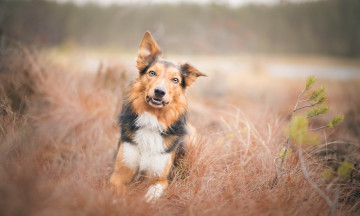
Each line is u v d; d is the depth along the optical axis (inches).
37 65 214.8
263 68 732.7
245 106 322.7
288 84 499.8
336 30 1471.5
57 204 92.5
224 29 744.3
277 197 120.0
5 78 188.2
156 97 135.4
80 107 205.2
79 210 95.0
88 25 727.1
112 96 215.6
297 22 1419.8
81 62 318.7
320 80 498.3
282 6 1365.7
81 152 169.0
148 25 658.8
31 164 117.9
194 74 156.7
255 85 508.4
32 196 85.7
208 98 383.6
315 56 1449.3
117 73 237.1
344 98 333.1
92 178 139.6
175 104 147.9
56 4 526.6
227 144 171.5
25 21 309.4
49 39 368.2
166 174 145.6
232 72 616.1
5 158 120.8
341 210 122.3
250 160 158.9
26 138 142.9
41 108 203.2
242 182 138.3
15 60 201.0
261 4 1238.9
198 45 609.3
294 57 1380.4
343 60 1376.7
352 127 228.1
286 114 224.8
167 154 145.1
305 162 149.3
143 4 649.0
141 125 143.0
